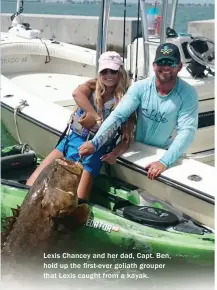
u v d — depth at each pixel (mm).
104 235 2820
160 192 2941
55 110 3840
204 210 2740
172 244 2689
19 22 6184
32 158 3539
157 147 3104
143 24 3793
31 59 5758
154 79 2932
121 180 3195
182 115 2922
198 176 2828
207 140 3791
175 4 4461
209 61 3873
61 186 2695
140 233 2764
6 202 2986
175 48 2822
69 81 5480
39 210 2721
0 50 5312
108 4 3604
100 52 3676
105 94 3115
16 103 3984
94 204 3004
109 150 3146
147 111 2986
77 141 3205
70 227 2781
